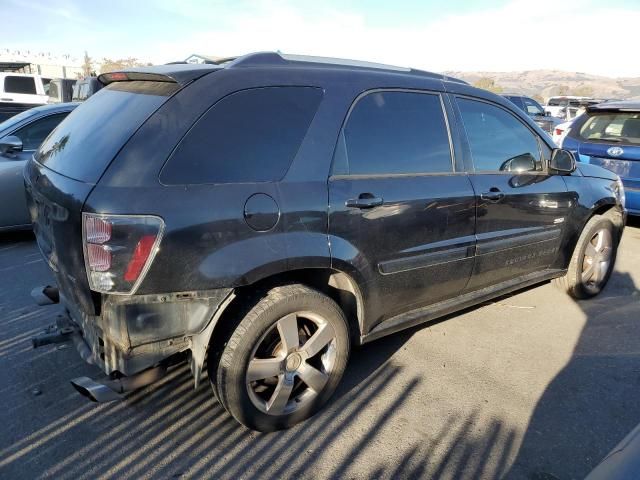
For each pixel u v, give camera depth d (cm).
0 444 253
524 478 242
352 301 291
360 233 274
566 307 446
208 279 227
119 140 227
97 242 211
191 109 235
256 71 259
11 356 331
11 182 560
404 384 318
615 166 659
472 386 318
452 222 320
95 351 240
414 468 247
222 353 243
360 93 289
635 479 143
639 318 426
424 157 314
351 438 267
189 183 226
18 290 439
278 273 254
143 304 220
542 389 318
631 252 616
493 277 371
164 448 254
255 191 240
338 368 281
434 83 331
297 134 261
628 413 295
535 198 378
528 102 1647
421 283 316
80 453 248
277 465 245
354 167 279
